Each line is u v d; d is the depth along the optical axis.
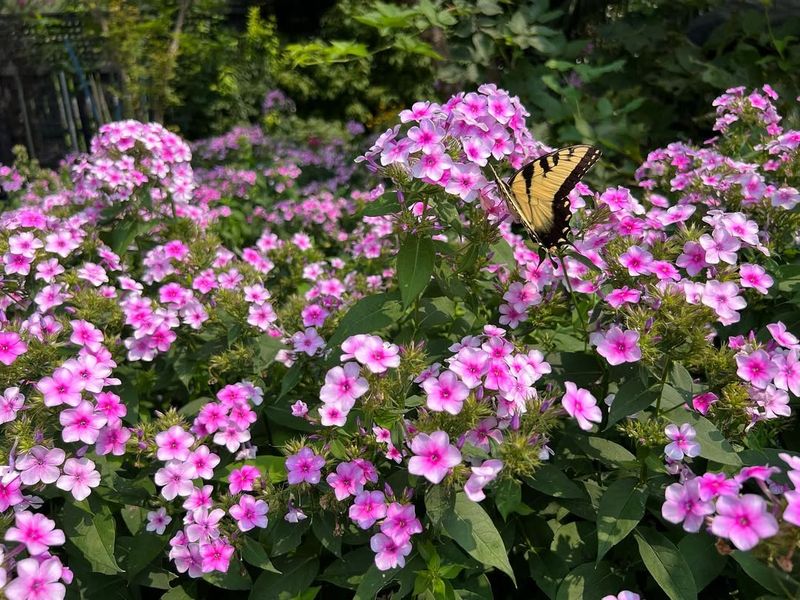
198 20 2.16
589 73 0.99
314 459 0.41
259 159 1.50
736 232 0.45
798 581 0.34
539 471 0.42
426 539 0.41
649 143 1.06
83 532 0.43
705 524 0.40
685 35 1.18
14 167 1.23
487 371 0.38
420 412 0.39
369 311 0.48
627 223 0.49
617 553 0.43
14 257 0.54
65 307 0.56
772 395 0.42
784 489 0.40
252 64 2.10
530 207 0.46
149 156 0.68
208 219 0.81
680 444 0.39
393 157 0.43
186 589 0.46
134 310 0.53
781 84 0.99
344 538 0.42
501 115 0.47
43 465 0.41
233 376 0.56
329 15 2.07
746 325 0.52
